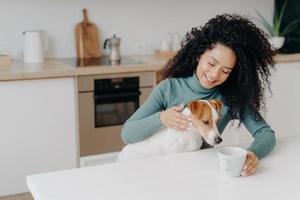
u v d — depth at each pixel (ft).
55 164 9.39
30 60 10.20
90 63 10.12
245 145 5.08
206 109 4.36
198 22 12.39
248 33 4.67
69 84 9.21
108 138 10.10
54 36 10.95
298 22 12.36
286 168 4.28
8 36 10.49
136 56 11.57
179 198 3.55
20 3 10.44
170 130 4.71
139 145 4.83
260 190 3.73
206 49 4.72
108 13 11.37
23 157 9.09
